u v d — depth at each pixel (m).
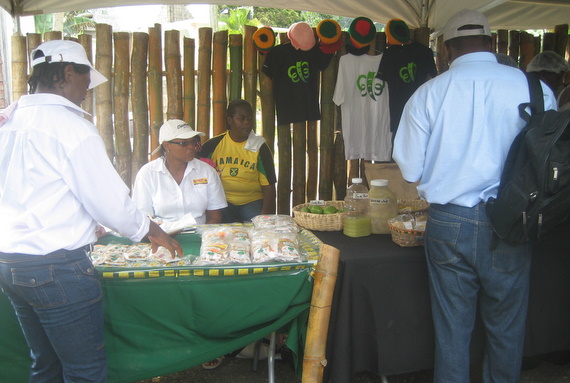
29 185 1.57
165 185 2.83
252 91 4.21
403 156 2.05
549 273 2.29
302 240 2.36
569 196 1.63
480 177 1.83
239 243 2.13
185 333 2.01
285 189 4.44
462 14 2.01
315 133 4.41
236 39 4.12
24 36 4.07
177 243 1.95
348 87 4.16
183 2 4.23
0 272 1.61
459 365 1.98
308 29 3.92
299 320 2.12
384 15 4.64
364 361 2.20
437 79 1.97
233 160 3.55
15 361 1.95
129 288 1.95
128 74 4.09
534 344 2.33
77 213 1.63
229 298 1.99
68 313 1.62
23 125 1.59
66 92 1.67
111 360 1.98
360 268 2.12
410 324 2.21
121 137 4.11
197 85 4.15
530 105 1.79
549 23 5.18
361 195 2.63
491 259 1.86
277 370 2.69
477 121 1.85
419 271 2.19
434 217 1.97
